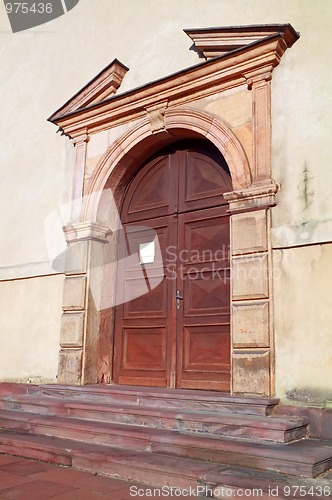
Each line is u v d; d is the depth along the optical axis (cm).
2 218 776
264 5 564
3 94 847
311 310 452
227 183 584
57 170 722
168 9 659
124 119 648
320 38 505
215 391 539
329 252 451
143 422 459
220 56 543
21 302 709
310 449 366
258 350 471
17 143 793
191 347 574
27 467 410
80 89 704
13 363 692
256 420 407
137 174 674
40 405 541
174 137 621
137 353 621
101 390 537
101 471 389
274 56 517
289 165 493
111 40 718
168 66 638
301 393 442
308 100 497
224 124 548
